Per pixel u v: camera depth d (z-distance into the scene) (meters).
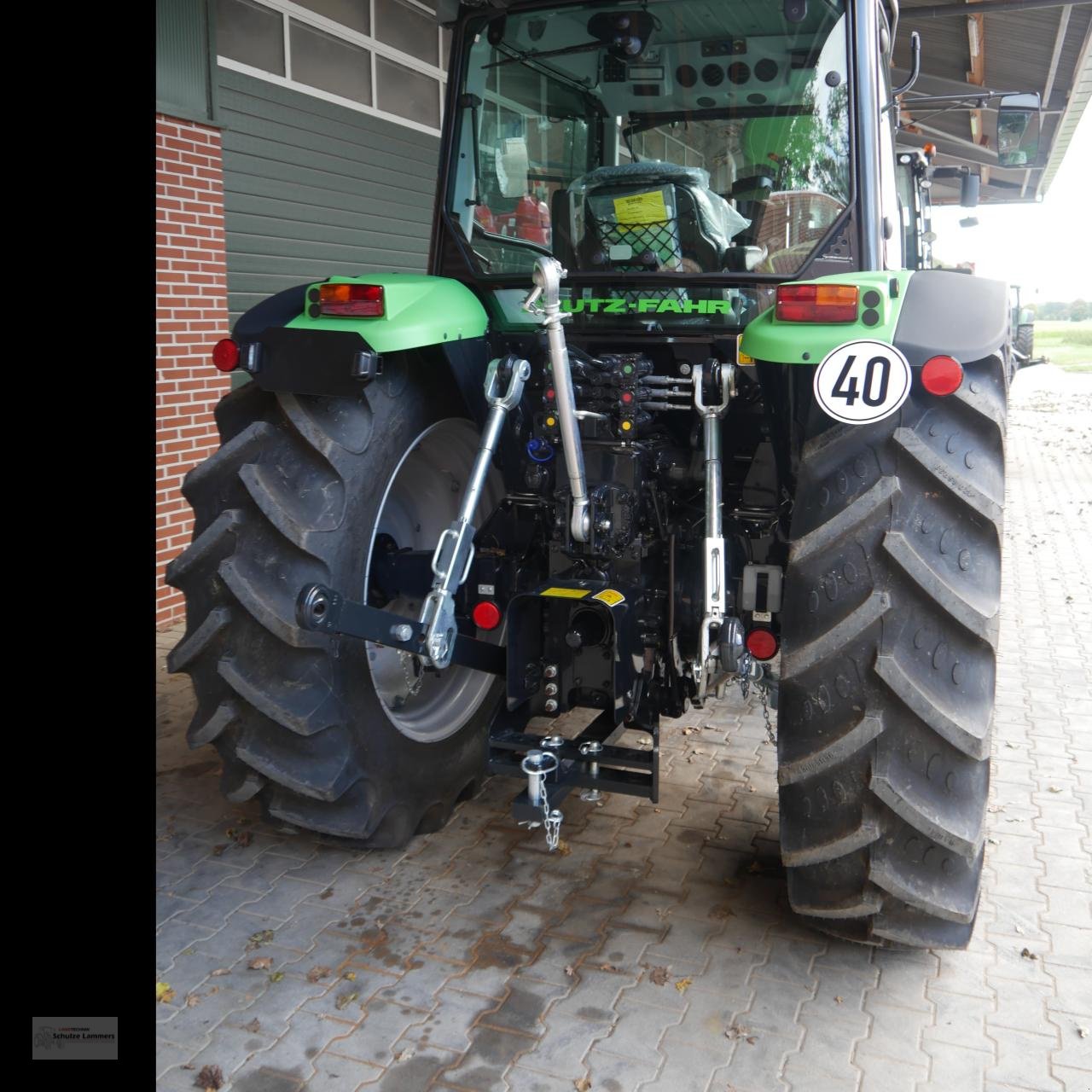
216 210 5.34
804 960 2.51
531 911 2.70
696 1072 2.13
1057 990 2.40
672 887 2.82
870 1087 2.10
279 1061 2.15
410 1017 2.29
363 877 2.85
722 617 2.51
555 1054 2.18
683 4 2.77
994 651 2.28
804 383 2.43
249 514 2.49
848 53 2.67
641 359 2.69
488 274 2.98
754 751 3.69
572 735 3.73
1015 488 9.04
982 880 2.87
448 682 3.13
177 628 5.04
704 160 2.82
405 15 7.07
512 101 2.94
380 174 6.94
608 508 2.65
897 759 2.21
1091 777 3.53
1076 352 32.59
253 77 5.65
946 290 2.27
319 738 2.58
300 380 2.42
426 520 3.14
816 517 2.29
